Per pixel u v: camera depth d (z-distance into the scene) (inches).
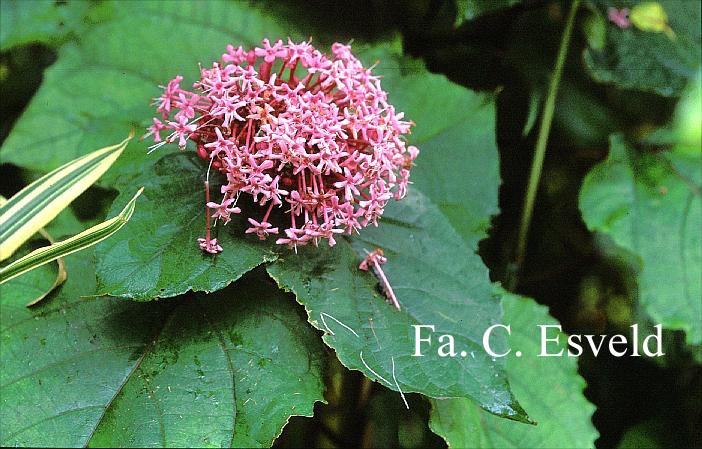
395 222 22.3
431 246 22.2
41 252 20.5
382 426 28.1
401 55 25.5
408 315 21.3
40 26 26.0
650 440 28.0
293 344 21.3
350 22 25.5
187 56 24.9
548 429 23.6
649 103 27.7
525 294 29.1
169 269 20.3
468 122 25.4
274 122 20.2
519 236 27.5
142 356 20.9
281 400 20.5
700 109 27.2
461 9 24.9
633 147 27.5
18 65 28.2
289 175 20.9
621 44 26.5
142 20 24.9
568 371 24.2
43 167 24.4
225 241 20.8
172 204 21.1
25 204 21.3
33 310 21.5
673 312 25.7
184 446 19.9
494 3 25.0
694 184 26.7
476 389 20.8
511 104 27.8
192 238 20.7
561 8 27.0
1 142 28.1
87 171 21.7
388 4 26.5
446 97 25.4
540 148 26.6
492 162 25.4
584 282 29.1
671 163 27.1
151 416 20.1
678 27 26.9
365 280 21.5
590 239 28.8
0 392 20.3
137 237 20.6
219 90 20.6
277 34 25.1
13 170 26.2
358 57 25.3
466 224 25.0
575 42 27.2
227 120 20.3
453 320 21.5
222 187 20.5
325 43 25.3
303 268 21.1
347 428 26.8
